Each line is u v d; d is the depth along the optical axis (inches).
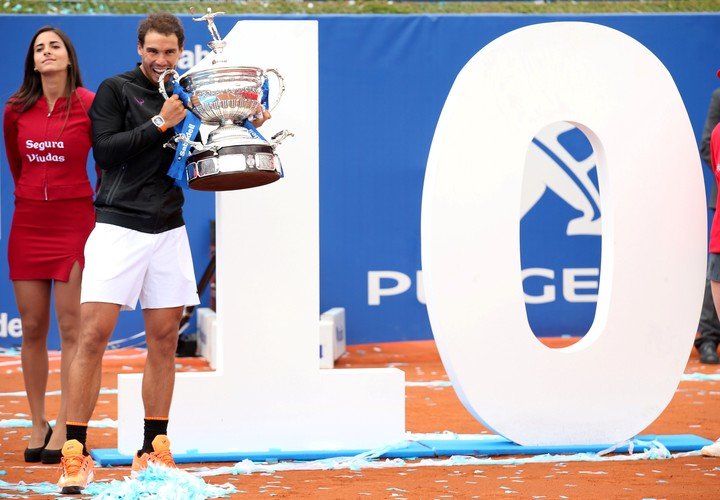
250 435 385.1
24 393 555.2
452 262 373.1
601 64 390.0
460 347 373.7
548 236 740.0
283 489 316.2
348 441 390.6
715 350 679.1
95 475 342.6
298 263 388.8
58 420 368.8
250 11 808.3
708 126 643.5
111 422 454.6
